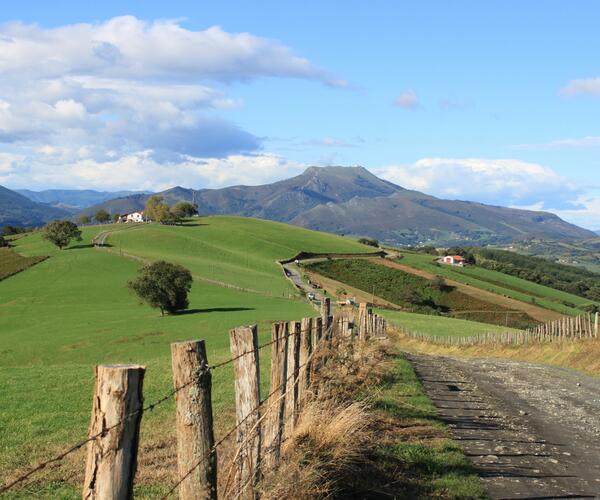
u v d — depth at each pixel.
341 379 12.29
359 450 8.80
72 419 13.69
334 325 15.02
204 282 101.00
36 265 115.56
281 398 7.36
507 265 169.38
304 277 123.44
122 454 3.83
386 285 126.12
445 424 12.82
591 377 24.50
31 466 9.88
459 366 26.09
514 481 9.41
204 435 4.83
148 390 16.84
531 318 103.44
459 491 8.51
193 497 4.77
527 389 19.77
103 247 136.50
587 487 9.39
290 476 6.67
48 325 65.25
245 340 6.16
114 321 66.44
